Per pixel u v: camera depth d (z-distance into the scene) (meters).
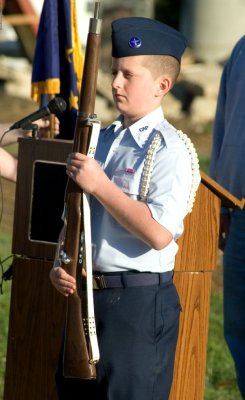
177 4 64.25
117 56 10.61
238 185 14.38
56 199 12.51
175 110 44.00
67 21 14.41
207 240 12.59
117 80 10.61
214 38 61.22
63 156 12.41
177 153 10.45
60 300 12.62
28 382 12.84
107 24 60.06
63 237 10.54
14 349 12.85
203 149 37.91
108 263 10.58
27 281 12.73
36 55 14.66
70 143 12.38
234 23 61.19
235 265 14.41
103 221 10.64
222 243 14.91
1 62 52.25
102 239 10.61
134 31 10.55
